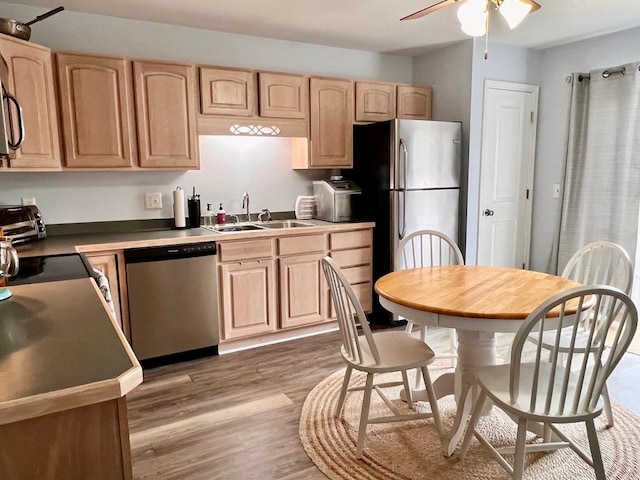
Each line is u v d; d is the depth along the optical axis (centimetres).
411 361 205
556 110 427
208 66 327
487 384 181
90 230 330
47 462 83
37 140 270
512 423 233
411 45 406
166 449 216
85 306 137
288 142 400
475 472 196
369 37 380
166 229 346
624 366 299
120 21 324
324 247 363
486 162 417
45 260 232
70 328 117
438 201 390
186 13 315
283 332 357
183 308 308
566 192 405
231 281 325
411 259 383
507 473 189
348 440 222
